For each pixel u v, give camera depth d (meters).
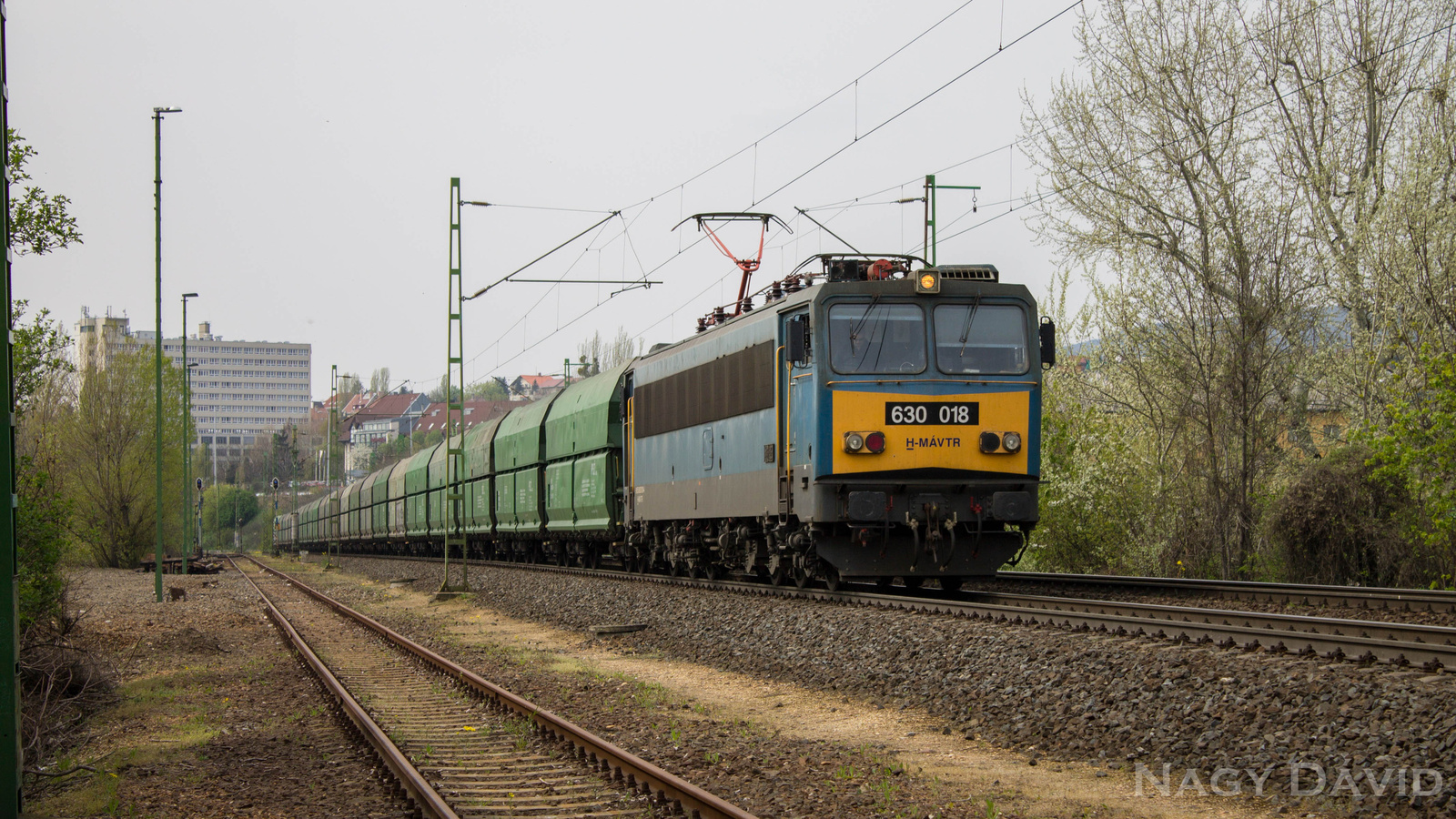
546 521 36.25
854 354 17.20
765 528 20.06
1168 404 26.30
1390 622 13.10
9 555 7.37
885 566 17.80
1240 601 16.97
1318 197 24.83
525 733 11.10
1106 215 26.83
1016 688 11.33
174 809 8.89
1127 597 18.34
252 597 34.22
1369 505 21.11
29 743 11.17
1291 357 25.06
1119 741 9.67
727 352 21.00
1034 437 17.55
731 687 14.29
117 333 61.62
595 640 19.31
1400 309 22.25
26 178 18.02
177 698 14.73
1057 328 29.61
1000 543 17.94
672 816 8.02
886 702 12.37
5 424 7.36
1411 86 24.25
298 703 13.90
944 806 8.23
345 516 77.00
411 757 10.19
